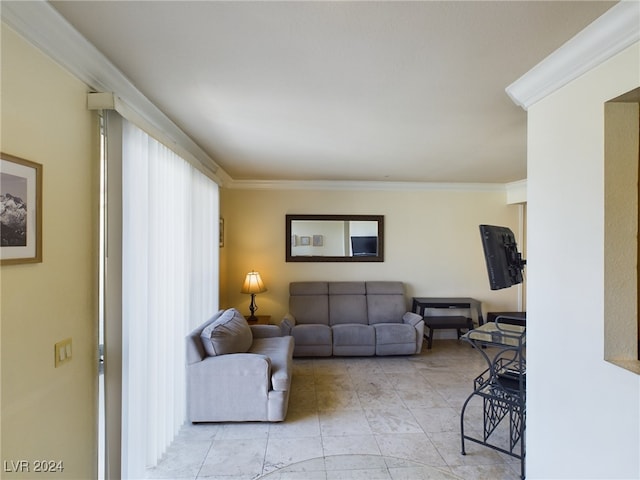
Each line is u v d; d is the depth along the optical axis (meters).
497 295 4.96
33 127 1.23
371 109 2.09
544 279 1.65
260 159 3.42
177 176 2.48
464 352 4.34
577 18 1.22
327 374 3.57
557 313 1.57
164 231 2.24
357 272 4.78
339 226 4.76
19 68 1.16
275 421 2.57
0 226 1.09
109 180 1.67
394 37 1.34
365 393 3.11
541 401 1.68
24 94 1.18
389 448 2.27
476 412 2.77
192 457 2.18
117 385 1.68
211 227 3.47
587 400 1.41
